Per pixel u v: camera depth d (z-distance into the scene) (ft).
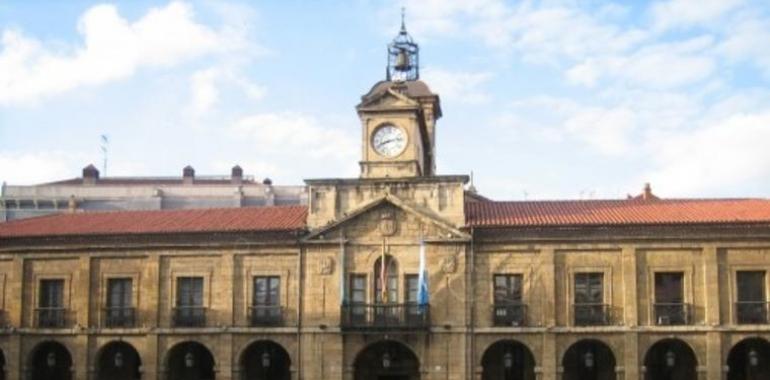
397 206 165.99
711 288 159.43
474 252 163.94
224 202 304.71
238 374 166.09
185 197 304.50
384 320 162.09
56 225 178.60
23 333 171.83
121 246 171.42
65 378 175.83
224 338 166.81
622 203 176.45
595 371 165.89
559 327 160.86
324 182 168.86
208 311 168.04
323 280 166.09
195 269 169.58
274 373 171.94
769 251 159.63
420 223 165.48
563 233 162.61
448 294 163.02
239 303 167.73
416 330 161.07
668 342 164.66
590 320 160.86
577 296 162.30
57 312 172.04
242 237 168.45
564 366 165.78
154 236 170.30
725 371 157.58
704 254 160.66
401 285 164.55
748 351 163.22
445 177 166.09
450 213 165.27
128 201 302.25
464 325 161.89
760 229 159.33
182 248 170.09
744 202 172.76
